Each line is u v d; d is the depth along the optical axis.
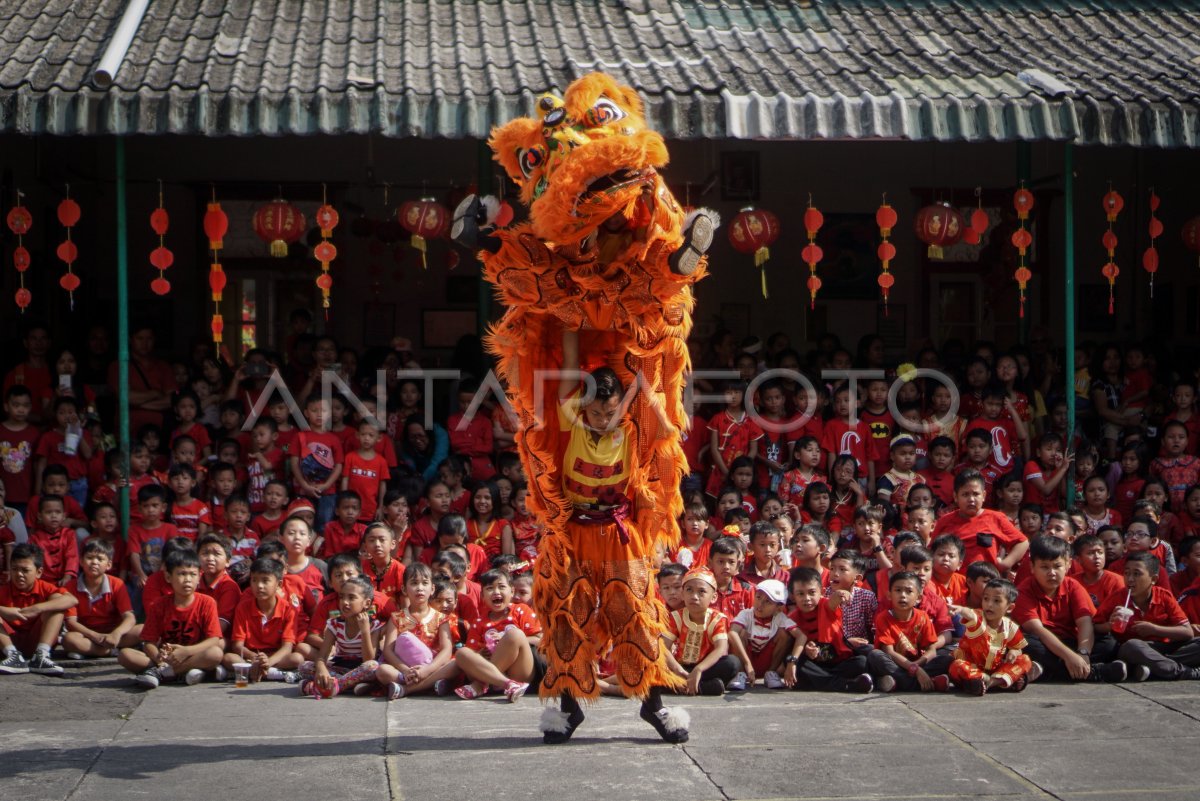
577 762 4.91
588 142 4.47
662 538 5.14
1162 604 6.53
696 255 4.70
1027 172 8.87
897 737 5.28
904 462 7.98
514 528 7.78
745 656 6.30
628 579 5.02
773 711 5.74
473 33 8.16
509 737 5.29
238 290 11.29
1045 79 7.49
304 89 7.02
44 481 7.53
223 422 8.40
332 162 11.27
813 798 4.49
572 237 4.57
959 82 7.57
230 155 11.16
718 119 7.08
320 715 5.71
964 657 6.18
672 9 8.80
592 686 5.06
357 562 6.45
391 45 7.78
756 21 8.71
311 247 11.34
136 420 8.88
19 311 9.79
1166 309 11.36
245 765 4.87
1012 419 8.39
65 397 7.91
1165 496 7.97
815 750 5.08
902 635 6.25
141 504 7.36
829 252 11.70
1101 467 8.43
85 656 6.89
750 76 7.57
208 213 7.80
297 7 8.36
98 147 11.06
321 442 8.00
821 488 7.83
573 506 5.02
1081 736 5.30
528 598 6.53
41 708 5.82
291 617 6.61
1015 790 4.59
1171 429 8.24
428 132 6.93
